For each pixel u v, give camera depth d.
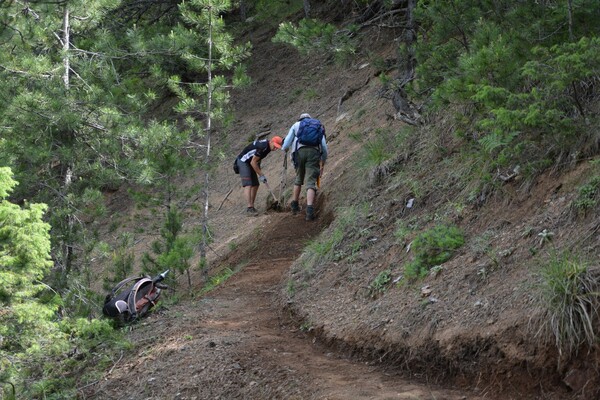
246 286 9.34
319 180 12.12
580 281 4.62
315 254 8.47
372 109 14.63
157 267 10.34
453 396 4.86
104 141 13.61
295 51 21.27
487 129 7.41
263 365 6.10
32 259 8.58
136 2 21.27
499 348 4.84
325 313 7.00
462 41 8.86
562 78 5.93
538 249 5.48
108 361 7.60
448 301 5.64
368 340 6.03
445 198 7.53
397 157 9.44
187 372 6.48
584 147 6.11
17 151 12.90
